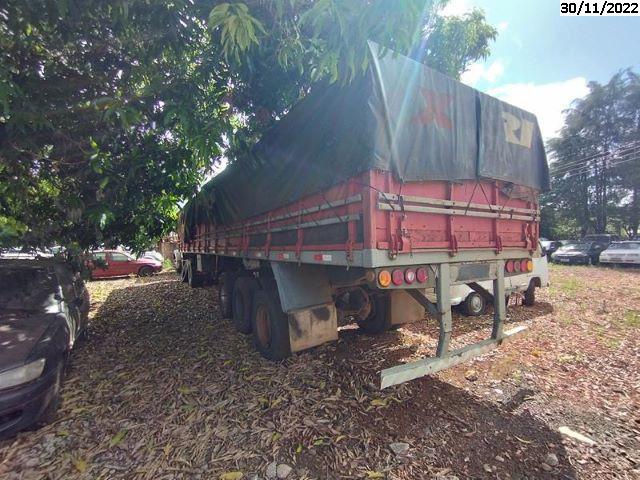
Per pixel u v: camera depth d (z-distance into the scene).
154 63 3.87
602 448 2.67
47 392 3.00
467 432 2.88
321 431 2.91
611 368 4.14
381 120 2.79
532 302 7.49
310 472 2.46
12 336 3.25
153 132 4.57
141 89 4.00
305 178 3.65
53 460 2.65
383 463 2.53
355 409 3.23
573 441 2.75
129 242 6.48
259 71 4.37
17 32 3.25
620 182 23.80
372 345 4.84
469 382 3.76
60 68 3.74
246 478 2.42
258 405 3.35
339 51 2.51
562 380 3.82
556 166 27.92
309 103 3.64
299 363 4.28
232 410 3.28
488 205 3.60
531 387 3.65
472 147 3.47
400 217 2.89
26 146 3.33
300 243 3.78
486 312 6.82
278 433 2.90
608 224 28.53
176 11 3.20
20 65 3.53
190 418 3.17
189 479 2.43
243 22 2.40
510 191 3.87
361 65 2.62
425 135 3.08
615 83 23.95
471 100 3.50
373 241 2.71
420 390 3.56
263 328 4.69
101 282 13.96
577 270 15.69
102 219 3.92
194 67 4.15
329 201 3.29
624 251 16.77
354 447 2.71
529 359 4.41
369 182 2.74
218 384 3.83
